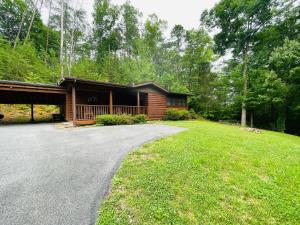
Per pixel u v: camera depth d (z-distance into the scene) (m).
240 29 15.36
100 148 4.41
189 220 1.92
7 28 20.66
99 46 24.80
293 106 13.87
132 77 18.33
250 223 1.98
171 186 2.58
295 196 2.60
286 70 13.32
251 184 2.86
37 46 21.50
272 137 7.93
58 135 6.10
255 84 14.83
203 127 8.99
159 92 14.05
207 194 2.46
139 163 3.39
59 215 1.90
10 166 3.18
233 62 17.25
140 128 8.09
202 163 3.57
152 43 23.45
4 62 13.46
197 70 20.59
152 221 1.87
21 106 15.39
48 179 2.71
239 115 18.62
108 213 1.96
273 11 13.76
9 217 1.84
